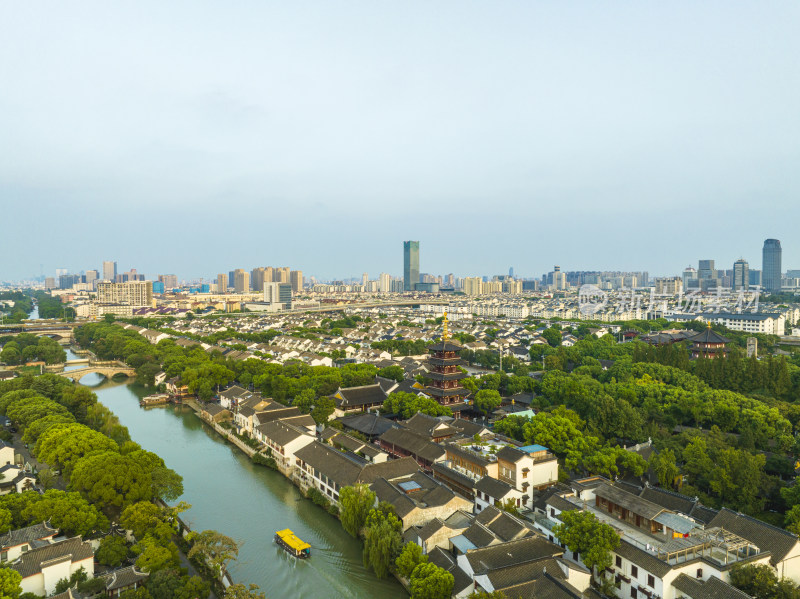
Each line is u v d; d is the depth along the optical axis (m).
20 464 129.25
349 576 93.81
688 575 75.88
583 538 82.62
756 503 103.50
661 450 124.56
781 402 161.12
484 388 199.88
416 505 98.44
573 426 131.38
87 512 93.00
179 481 111.44
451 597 78.44
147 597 75.88
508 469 113.25
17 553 82.75
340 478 116.25
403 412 170.75
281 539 103.62
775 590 71.00
